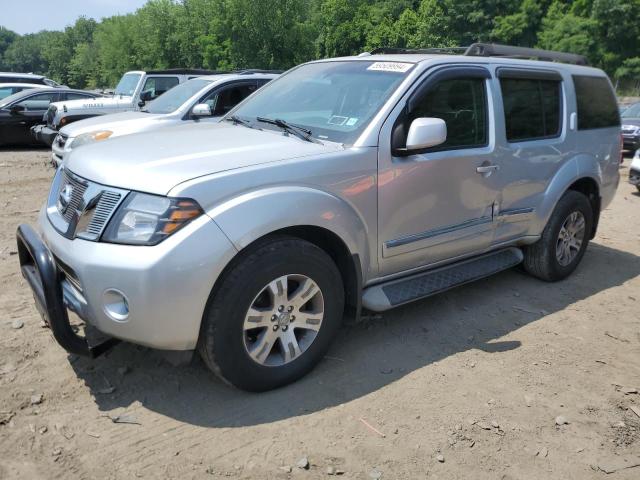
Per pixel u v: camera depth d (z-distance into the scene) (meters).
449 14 46.50
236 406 3.09
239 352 2.99
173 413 3.02
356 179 3.37
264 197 2.95
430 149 3.79
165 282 2.69
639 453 2.92
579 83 5.14
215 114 8.34
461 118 4.02
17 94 14.28
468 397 3.29
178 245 2.71
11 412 2.94
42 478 2.52
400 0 50.38
